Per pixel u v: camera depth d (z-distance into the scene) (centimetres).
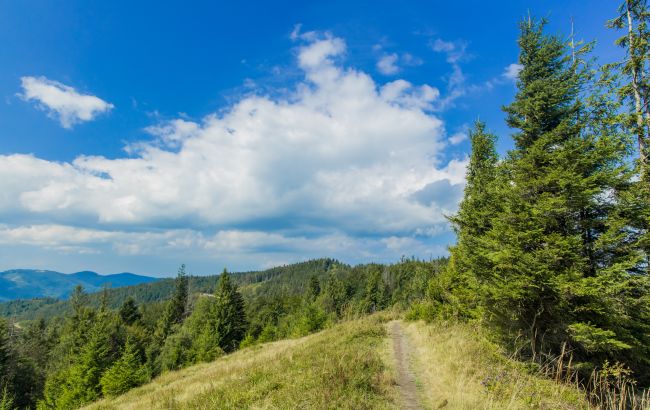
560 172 1301
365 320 3002
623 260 1230
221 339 4684
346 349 1512
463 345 1466
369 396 904
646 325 1173
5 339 4531
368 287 8756
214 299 5347
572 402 860
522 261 1310
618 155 1305
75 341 5369
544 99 1521
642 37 1413
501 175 1634
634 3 1445
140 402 1455
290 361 1391
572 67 1545
